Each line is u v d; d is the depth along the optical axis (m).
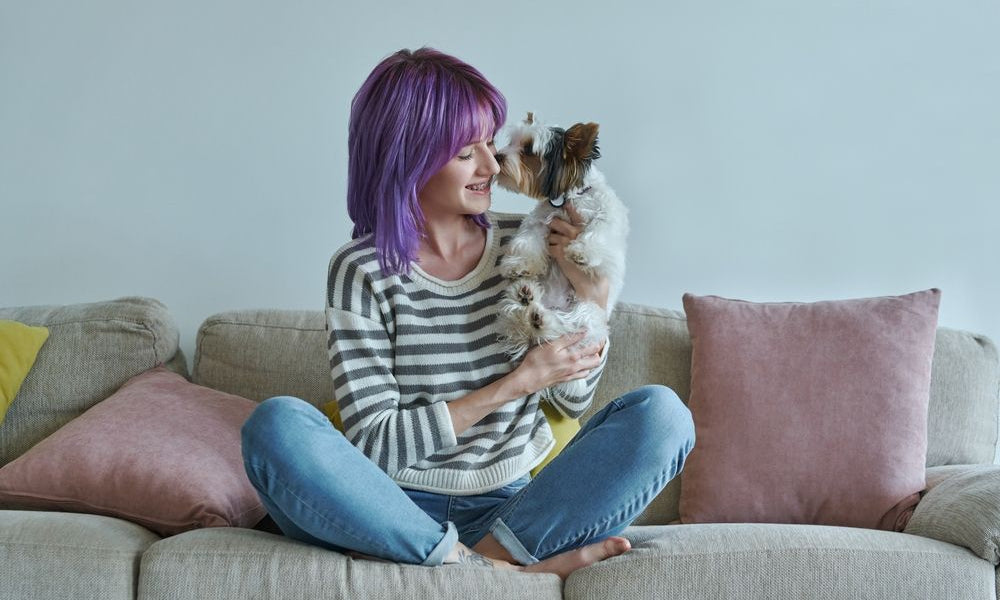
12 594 1.68
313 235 2.73
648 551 1.68
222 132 2.73
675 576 1.64
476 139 1.83
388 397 1.77
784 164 2.62
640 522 2.25
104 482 1.98
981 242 2.59
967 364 2.28
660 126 2.64
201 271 2.75
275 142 2.73
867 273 2.62
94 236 2.75
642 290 2.65
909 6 2.59
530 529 1.71
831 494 2.04
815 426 2.08
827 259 2.62
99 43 2.73
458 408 1.75
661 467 1.69
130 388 2.30
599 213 1.87
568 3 2.66
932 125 2.60
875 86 2.60
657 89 2.64
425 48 1.92
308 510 1.59
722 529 1.76
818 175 2.62
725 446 2.11
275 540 1.68
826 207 2.62
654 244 2.65
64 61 2.74
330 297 1.84
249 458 1.59
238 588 1.60
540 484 1.72
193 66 2.73
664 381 2.33
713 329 2.22
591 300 1.87
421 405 1.81
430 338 1.82
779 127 2.62
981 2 2.58
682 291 2.65
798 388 2.12
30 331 2.41
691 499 2.14
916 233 2.61
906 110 2.60
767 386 2.13
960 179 2.59
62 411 2.39
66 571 1.69
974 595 1.63
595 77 2.66
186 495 1.93
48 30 2.74
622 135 2.65
